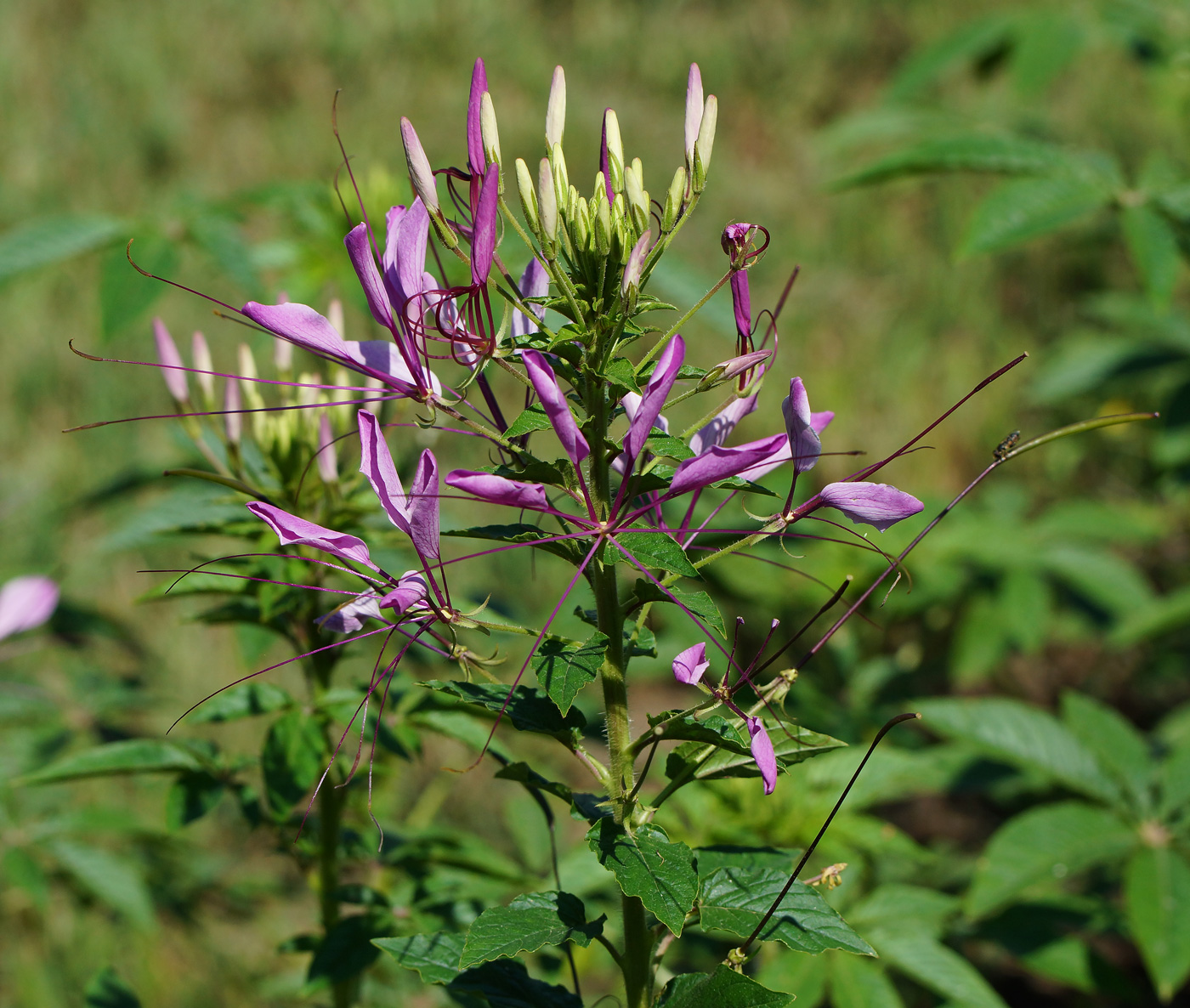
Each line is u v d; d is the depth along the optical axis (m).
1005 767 1.04
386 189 0.97
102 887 0.92
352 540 0.68
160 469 0.99
